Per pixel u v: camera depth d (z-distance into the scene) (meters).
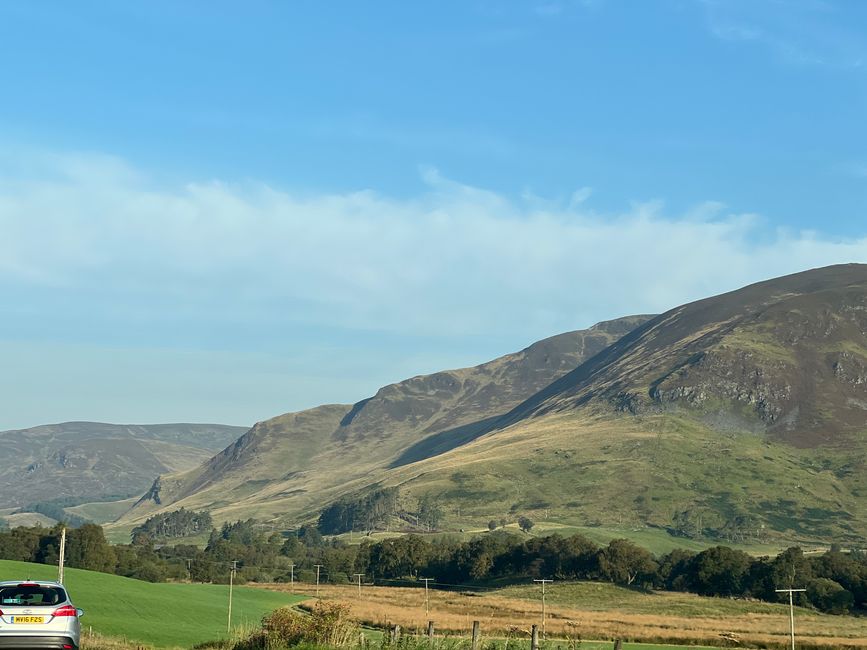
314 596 172.50
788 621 151.12
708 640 108.94
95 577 139.12
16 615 32.00
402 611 139.50
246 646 43.81
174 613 109.81
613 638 111.50
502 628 114.00
